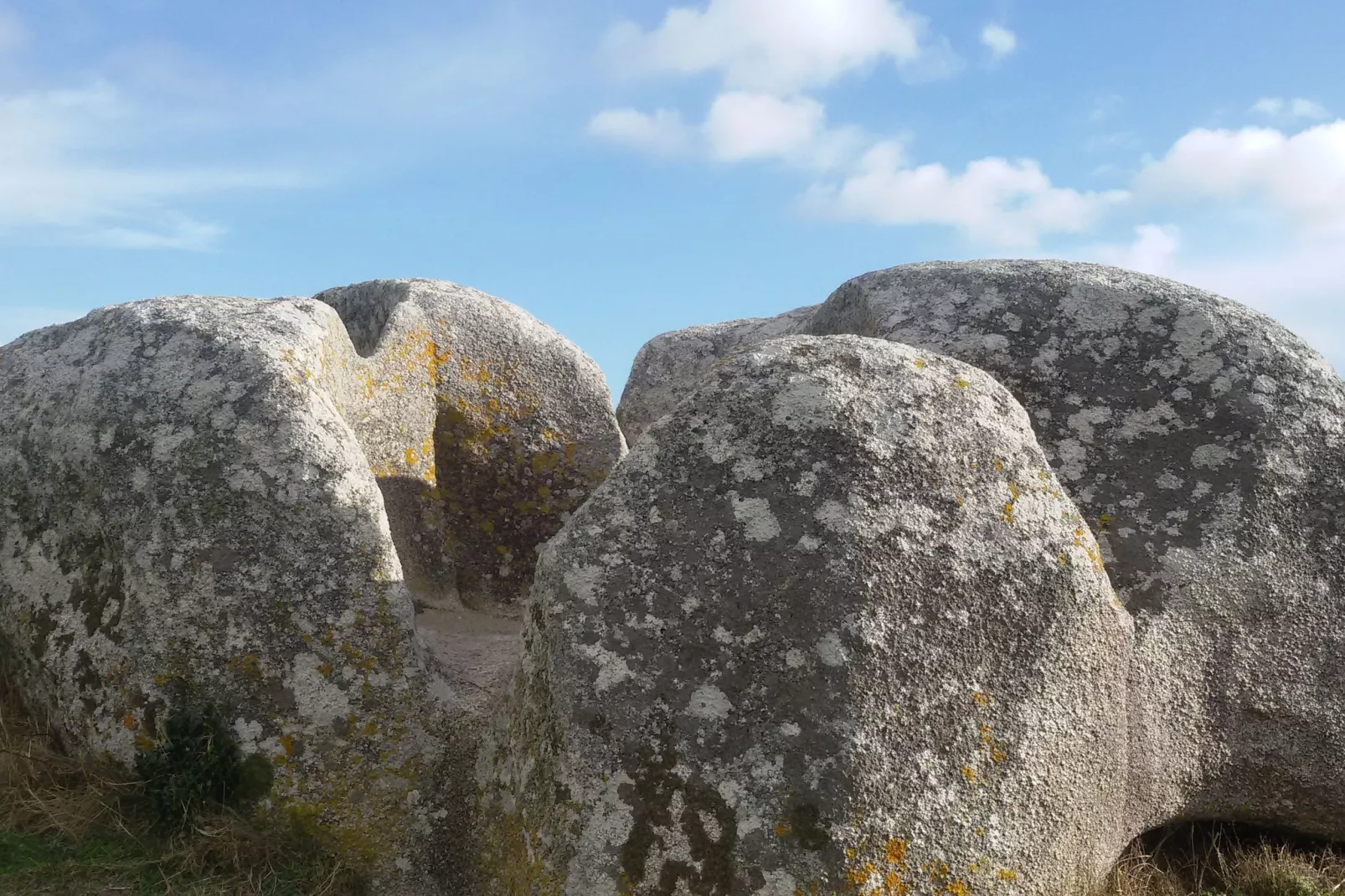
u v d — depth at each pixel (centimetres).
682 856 272
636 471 309
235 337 353
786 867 266
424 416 459
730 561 292
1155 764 339
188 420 336
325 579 327
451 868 323
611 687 286
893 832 270
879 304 438
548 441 479
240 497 328
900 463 301
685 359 661
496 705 330
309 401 343
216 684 322
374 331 515
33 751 339
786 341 331
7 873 301
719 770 275
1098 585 310
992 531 300
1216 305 406
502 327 488
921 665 282
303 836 321
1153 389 390
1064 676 299
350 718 324
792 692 278
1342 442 378
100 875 305
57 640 338
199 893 302
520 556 469
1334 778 361
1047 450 384
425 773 328
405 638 332
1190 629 348
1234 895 344
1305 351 397
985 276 430
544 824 286
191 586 324
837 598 282
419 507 449
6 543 355
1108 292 412
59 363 368
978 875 278
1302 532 367
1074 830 302
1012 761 287
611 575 296
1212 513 364
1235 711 353
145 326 361
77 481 343
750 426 308
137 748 324
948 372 328
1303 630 360
